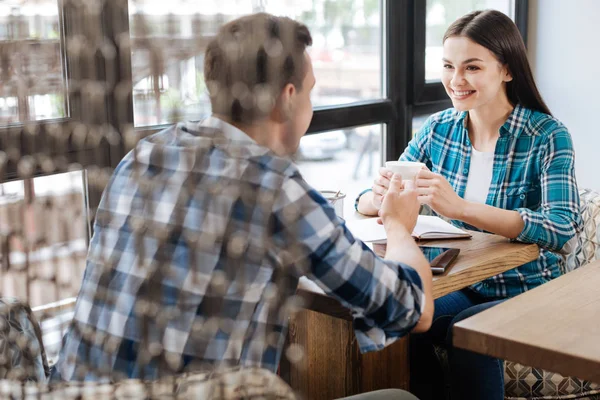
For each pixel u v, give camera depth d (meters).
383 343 1.21
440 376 2.00
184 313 0.98
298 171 1.08
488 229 1.81
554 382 1.82
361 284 1.13
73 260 0.94
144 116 0.90
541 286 1.43
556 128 1.96
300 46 1.02
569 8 3.27
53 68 0.88
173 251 0.98
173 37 0.89
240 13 0.95
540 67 3.40
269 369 1.04
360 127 2.63
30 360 0.94
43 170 0.90
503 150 2.02
